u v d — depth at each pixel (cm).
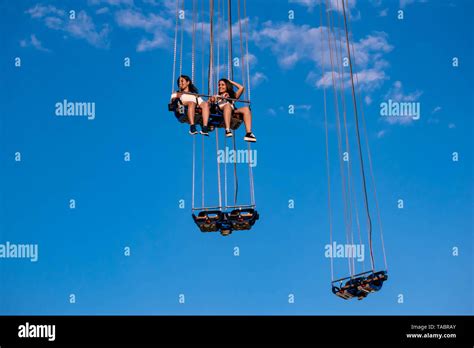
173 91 2077
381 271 2284
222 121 2117
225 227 2058
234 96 2159
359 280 2275
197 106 2088
